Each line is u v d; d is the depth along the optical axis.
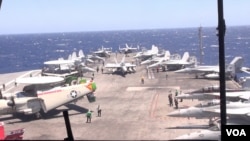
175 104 57.62
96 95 70.88
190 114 45.69
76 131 44.94
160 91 73.69
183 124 47.44
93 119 51.88
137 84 83.56
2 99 53.06
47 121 51.81
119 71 106.69
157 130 44.62
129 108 58.59
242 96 54.16
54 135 43.19
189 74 98.62
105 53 161.12
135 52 192.00
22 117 54.81
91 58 140.12
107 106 60.56
